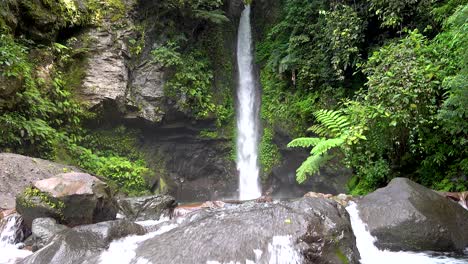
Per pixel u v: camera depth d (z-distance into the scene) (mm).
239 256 3705
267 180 11547
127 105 10188
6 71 7496
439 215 4992
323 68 9867
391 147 7191
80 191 4984
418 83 6488
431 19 8039
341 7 9250
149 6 11258
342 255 3920
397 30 8750
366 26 8836
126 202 5891
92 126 10023
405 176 7406
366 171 7387
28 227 5082
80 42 10039
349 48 8695
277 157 11430
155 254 3883
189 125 11516
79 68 9812
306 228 3918
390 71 6848
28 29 9031
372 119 6891
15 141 7781
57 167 7441
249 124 12594
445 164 7070
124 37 10562
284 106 11094
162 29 11430
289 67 10820
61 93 9023
